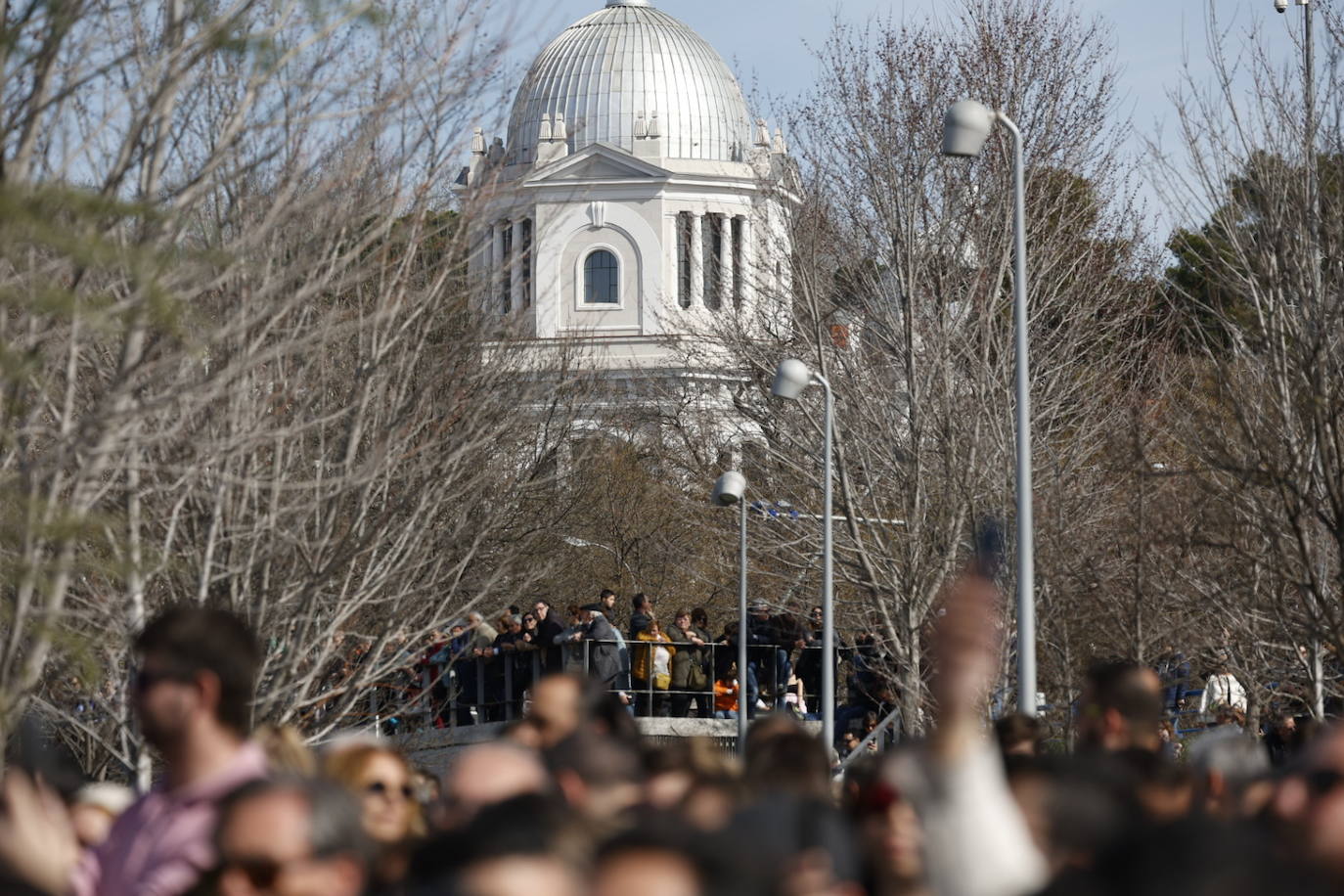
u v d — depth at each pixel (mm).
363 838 6941
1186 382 41750
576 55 114688
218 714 7531
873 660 41094
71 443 13000
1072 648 35438
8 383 12133
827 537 34594
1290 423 24891
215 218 17078
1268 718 33750
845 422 44281
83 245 10680
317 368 20922
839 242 45312
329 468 21047
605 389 61938
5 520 12211
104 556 15195
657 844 5297
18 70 11562
